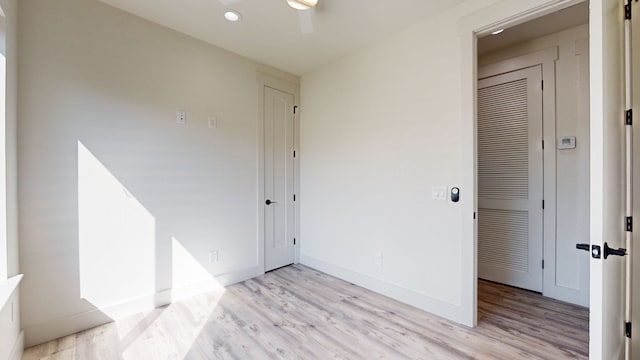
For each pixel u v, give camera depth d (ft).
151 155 8.36
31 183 6.46
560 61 8.96
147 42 8.27
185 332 7.11
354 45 9.76
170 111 8.75
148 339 6.80
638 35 5.15
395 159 9.02
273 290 9.76
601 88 3.87
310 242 12.23
